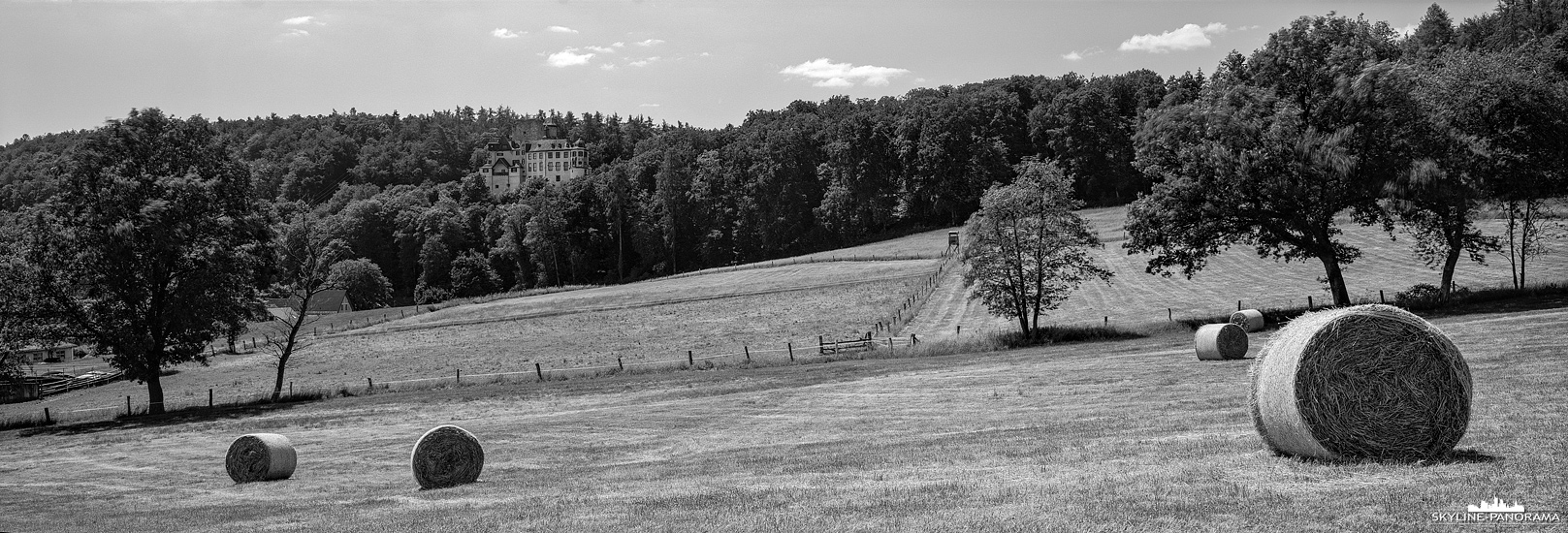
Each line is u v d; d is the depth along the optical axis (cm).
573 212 14712
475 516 1278
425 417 3356
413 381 4619
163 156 4566
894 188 13900
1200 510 951
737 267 11094
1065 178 4616
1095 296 6103
